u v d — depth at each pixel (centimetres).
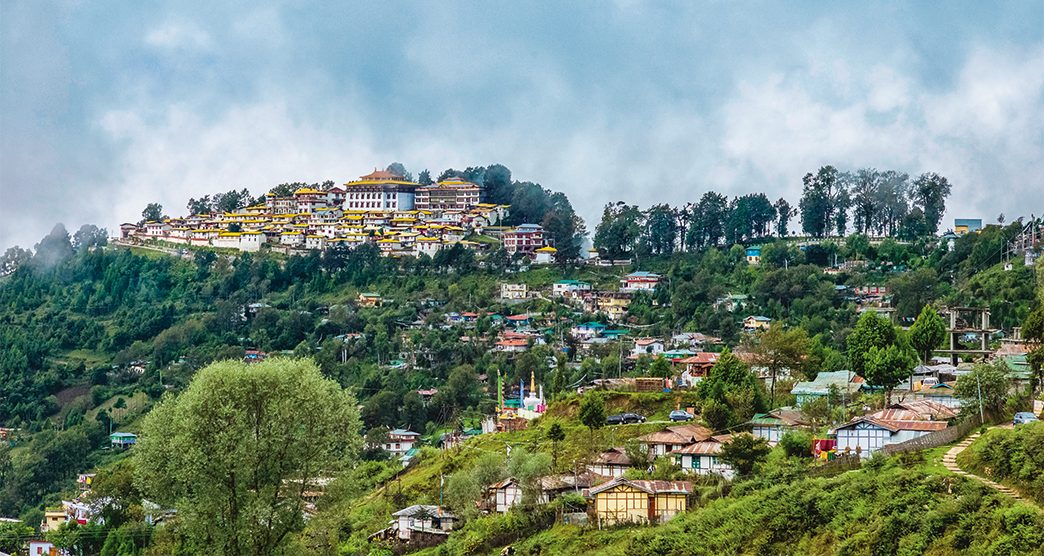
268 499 16175
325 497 16612
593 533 18888
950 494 15288
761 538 16400
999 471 15838
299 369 16750
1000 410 19562
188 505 15962
